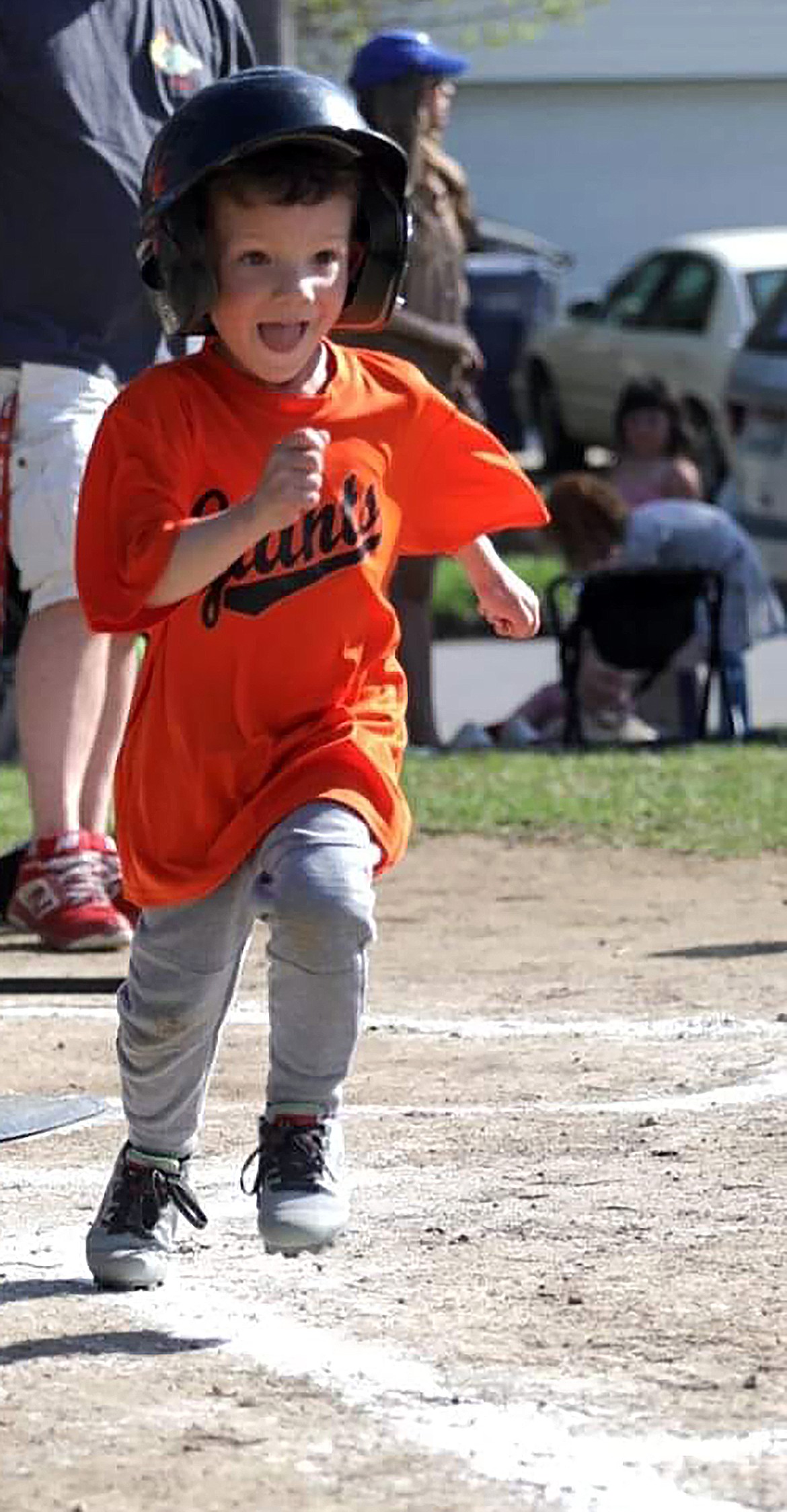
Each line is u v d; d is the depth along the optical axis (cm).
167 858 1104
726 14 8200
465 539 1171
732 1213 1243
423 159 2923
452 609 5197
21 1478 912
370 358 1140
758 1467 911
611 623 3173
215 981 1114
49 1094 1538
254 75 1084
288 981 1072
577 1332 1065
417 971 1919
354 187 1096
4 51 1936
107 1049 1667
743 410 4862
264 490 1019
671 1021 1720
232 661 1087
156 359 2031
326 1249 1141
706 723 3241
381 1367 1025
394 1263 1171
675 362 6056
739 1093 1504
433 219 2917
